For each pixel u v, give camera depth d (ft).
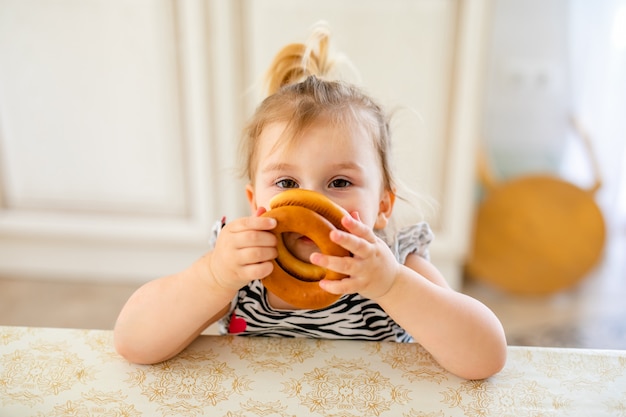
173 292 2.01
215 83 5.48
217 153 5.74
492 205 6.46
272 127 2.26
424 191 5.54
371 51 5.36
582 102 6.89
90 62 5.57
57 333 2.19
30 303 6.06
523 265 6.50
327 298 1.79
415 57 5.37
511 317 6.06
